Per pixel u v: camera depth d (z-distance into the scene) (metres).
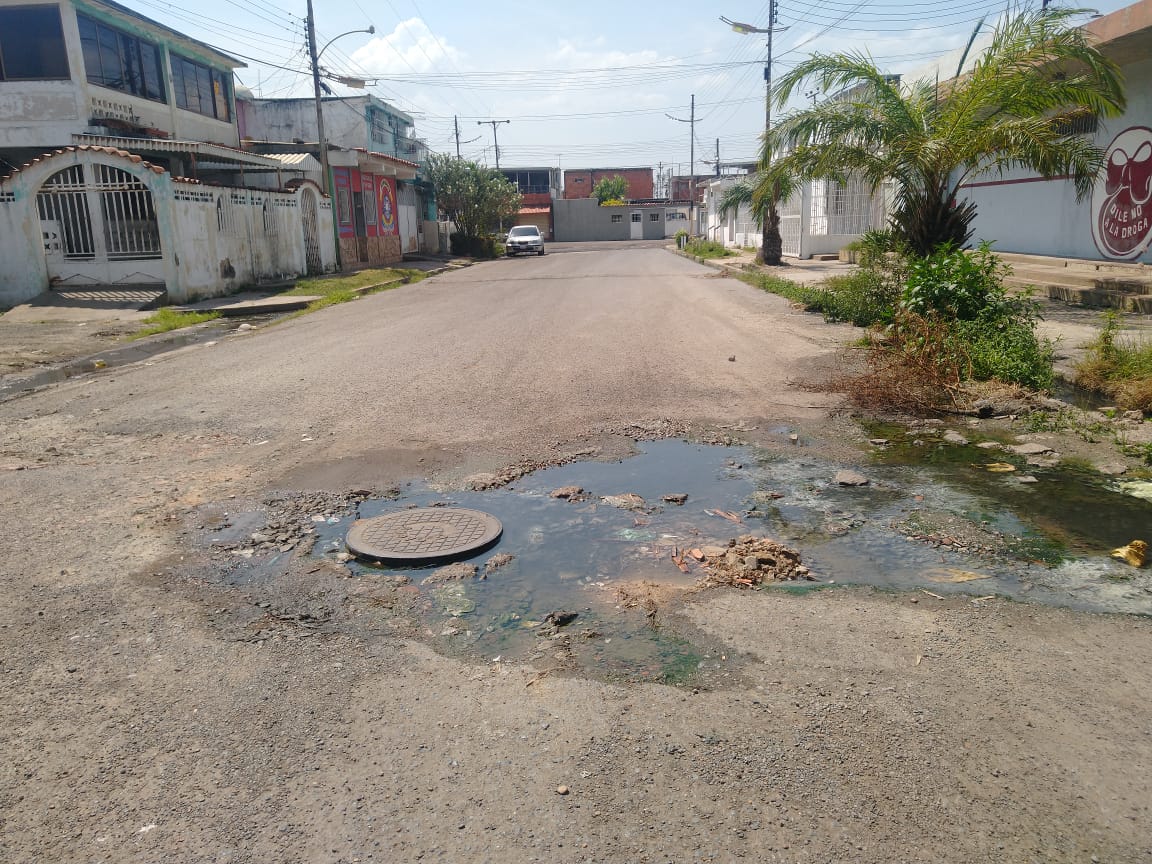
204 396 8.00
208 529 4.66
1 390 8.69
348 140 35.75
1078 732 2.76
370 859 2.25
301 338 11.85
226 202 18.08
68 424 7.02
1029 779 2.54
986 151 11.89
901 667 3.17
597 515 4.83
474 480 5.44
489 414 7.11
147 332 12.98
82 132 18.77
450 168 39.91
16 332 13.18
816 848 2.27
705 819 2.38
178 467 5.80
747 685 3.06
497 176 43.53
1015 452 5.93
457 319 13.75
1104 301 11.79
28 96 18.62
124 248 17.19
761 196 14.30
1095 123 14.97
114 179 17.12
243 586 3.95
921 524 4.62
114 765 2.65
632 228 69.06
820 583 3.92
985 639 3.37
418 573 4.09
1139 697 2.96
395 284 22.36
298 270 21.77
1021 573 4.00
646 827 2.35
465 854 2.26
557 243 64.88
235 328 13.72
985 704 2.92
